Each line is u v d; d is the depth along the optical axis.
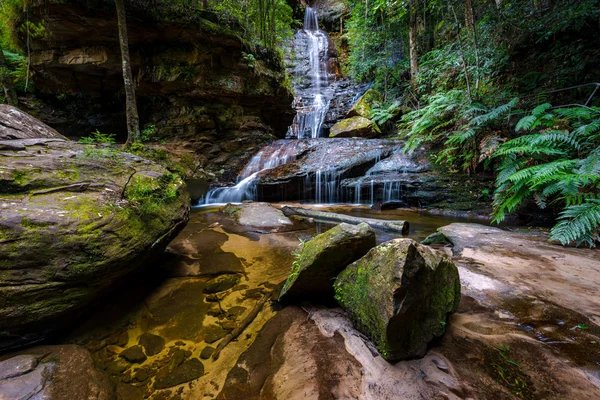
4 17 6.93
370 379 1.47
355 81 16.33
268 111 11.37
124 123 9.48
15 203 1.98
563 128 4.14
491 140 5.32
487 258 3.02
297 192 8.38
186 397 1.53
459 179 6.99
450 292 1.95
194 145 9.14
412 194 7.24
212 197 8.06
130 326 2.21
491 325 1.88
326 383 1.48
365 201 7.86
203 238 4.57
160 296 2.68
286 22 11.54
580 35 5.73
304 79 18.20
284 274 3.22
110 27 6.69
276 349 1.86
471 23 6.89
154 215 2.78
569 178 3.26
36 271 1.80
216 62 8.41
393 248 1.78
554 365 1.47
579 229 3.02
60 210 2.08
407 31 11.81
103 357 1.88
